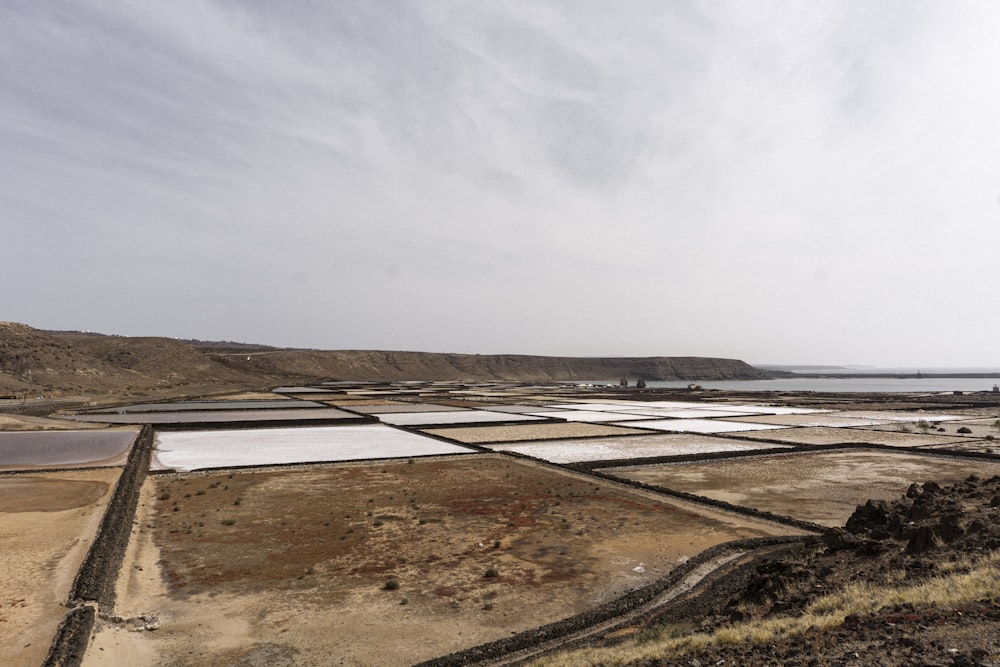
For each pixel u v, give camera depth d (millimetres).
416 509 26359
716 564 19547
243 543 21234
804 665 8984
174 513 25641
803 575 15242
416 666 12492
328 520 24453
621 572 18453
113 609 15414
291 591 16781
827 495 30219
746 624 12234
